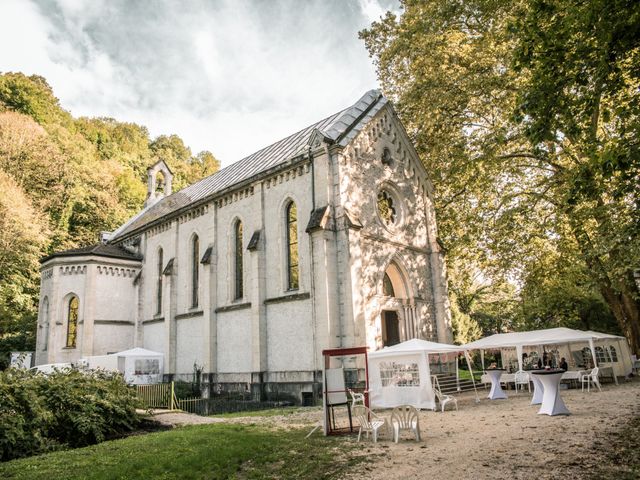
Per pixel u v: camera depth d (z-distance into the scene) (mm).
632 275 25297
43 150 60844
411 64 29781
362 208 25219
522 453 9469
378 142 27609
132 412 16516
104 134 85562
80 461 10781
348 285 22578
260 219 27578
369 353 19844
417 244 28969
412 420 11805
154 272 37375
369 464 9609
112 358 32250
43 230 55344
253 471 9438
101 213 64875
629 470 7855
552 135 11680
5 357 41969
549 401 14383
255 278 26547
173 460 10359
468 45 27016
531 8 11750
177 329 33438
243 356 27234
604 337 22250
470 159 28156
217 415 20203
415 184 30078
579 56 10930
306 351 23594
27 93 70688
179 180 90125
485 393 23750
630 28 9734
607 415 13375
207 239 31953
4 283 49312
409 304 27312
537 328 38688
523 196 28891
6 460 12148
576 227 23234
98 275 37281
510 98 25812
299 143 29984
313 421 16047
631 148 10250
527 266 28656
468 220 29391
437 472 8594
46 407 14016
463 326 47719
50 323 36625
